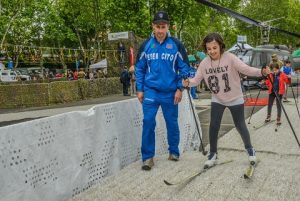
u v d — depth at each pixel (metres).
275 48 26.91
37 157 3.36
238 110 4.44
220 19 44.53
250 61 23.94
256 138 6.71
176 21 31.66
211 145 4.60
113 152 4.57
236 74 4.30
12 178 3.08
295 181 3.95
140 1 30.20
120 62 25.55
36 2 39.25
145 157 4.57
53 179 3.55
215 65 4.30
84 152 4.03
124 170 4.55
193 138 6.00
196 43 47.41
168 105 4.70
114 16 32.06
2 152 2.99
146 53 4.59
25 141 3.23
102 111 4.40
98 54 29.47
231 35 48.81
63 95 18.91
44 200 3.42
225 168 4.50
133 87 22.03
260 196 3.56
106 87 22.80
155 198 3.62
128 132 4.93
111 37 25.84
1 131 3.00
